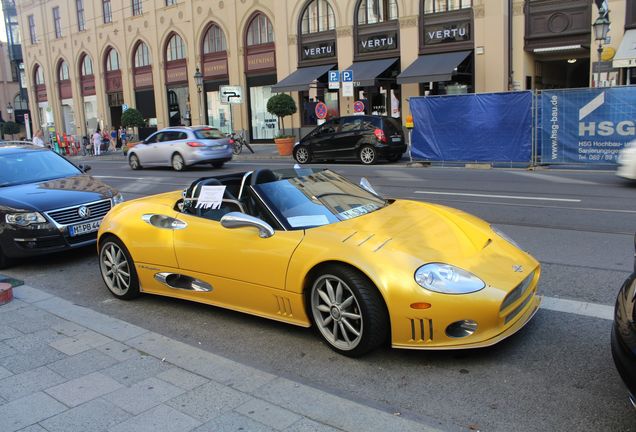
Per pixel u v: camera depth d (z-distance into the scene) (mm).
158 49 33750
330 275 3965
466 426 3088
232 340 4484
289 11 26531
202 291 4895
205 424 3133
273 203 4590
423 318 3643
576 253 6508
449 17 21906
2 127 47344
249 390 3537
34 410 3352
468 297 3621
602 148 13938
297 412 3242
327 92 26250
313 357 4078
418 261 3797
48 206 6945
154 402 3406
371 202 5117
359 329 3908
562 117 14336
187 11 31438
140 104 36219
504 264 3996
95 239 7332
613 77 18875
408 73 21484
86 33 39094
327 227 4340
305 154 19312
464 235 4289
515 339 4172
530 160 14984
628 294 3016
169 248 5027
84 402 3432
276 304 4352
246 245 4438
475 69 21547
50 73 43500
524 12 20531
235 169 18312
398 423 3096
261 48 28656
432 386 3559
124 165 23359
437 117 16250
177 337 4605
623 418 3092
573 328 4316
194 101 32250
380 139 17672
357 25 24516
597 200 9867
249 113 29906
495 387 3502
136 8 34938
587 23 19359
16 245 6809
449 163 16531
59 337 4512
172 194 5859
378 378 3705
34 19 44094
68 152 35406
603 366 3701
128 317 5137
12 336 4551
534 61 21922
